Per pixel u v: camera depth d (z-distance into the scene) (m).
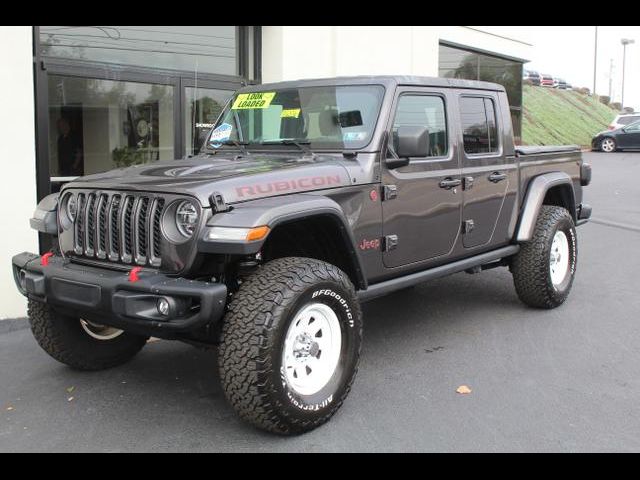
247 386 3.44
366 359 4.99
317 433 3.78
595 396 4.27
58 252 4.34
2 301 5.92
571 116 38.62
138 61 7.51
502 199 5.69
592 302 6.56
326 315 3.85
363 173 4.35
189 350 5.31
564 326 5.77
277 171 3.93
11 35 5.76
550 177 6.19
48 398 4.35
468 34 13.05
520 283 6.07
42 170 6.51
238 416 3.86
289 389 3.58
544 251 5.93
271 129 4.98
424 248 4.89
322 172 4.11
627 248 9.41
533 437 3.71
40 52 6.56
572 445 3.61
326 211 3.86
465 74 13.61
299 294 3.57
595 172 20.16
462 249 5.30
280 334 3.48
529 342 5.36
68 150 6.89
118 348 4.84
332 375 3.88
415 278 4.82
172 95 7.76
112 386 4.55
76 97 6.91
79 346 4.64
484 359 4.97
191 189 3.57
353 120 4.60
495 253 5.64
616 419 3.92
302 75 8.88
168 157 7.79
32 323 4.53
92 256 3.98
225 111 5.34
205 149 5.23
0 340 5.62
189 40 7.99
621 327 5.73
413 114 4.82
